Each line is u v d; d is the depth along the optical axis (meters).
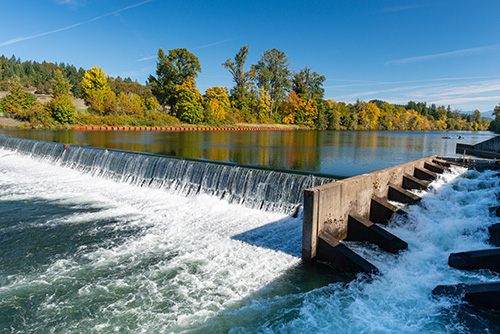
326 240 9.13
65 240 11.01
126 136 47.28
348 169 20.50
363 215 11.73
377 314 6.99
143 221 12.91
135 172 19.52
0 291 7.89
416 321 6.71
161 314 7.05
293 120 108.88
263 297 7.68
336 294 7.77
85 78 89.19
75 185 19.12
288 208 13.04
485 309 6.89
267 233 11.48
